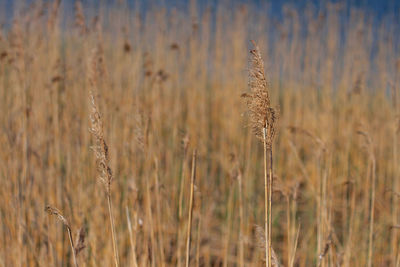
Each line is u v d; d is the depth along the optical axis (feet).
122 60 16.33
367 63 20.86
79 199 10.34
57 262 10.02
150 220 8.56
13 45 13.24
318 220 9.05
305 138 18.33
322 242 8.86
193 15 21.70
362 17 21.02
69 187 11.34
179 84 19.01
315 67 20.40
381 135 17.60
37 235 10.69
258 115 5.43
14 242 9.82
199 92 21.94
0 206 11.02
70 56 14.98
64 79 13.25
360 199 14.60
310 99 20.40
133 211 8.91
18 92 12.37
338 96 20.84
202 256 12.46
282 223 14.49
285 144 18.92
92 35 13.25
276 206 14.71
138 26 18.61
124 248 10.89
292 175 17.24
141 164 12.17
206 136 20.10
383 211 13.07
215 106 22.12
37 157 11.82
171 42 20.56
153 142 10.82
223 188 16.08
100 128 5.96
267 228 5.76
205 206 14.15
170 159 14.29
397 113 13.69
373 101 20.70
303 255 10.65
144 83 14.87
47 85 13.66
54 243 10.37
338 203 14.89
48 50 15.48
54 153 13.47
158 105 14.57
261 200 15.30
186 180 11.52
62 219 6.30
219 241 13.73
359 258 10.73
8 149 11.21
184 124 19.51
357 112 18.84
